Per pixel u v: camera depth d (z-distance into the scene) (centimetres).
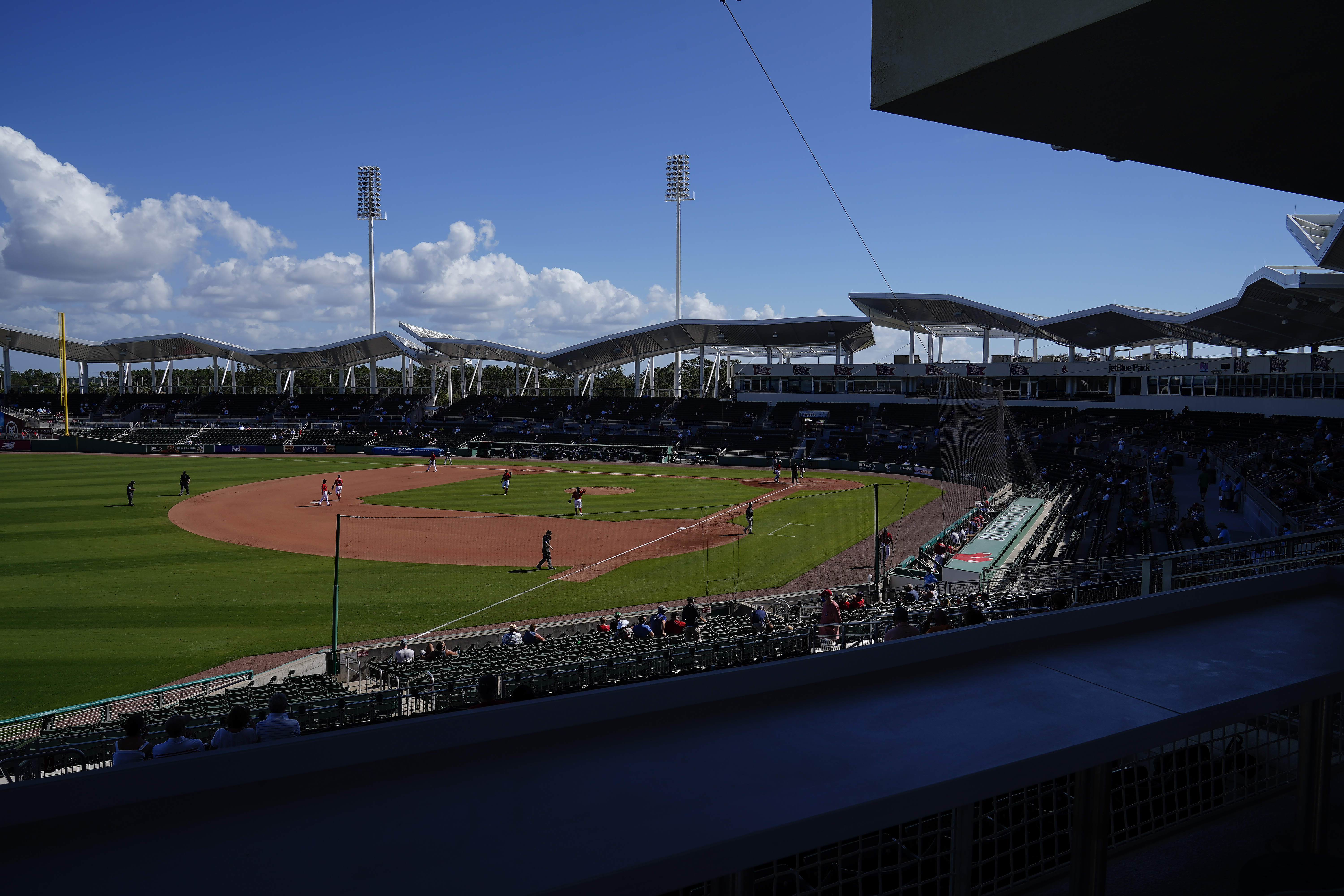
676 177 8788
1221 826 331
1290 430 3700
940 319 6900
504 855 194
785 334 7638
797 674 302
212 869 189
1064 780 294
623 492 4688
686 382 14412
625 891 188
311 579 2545
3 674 1703
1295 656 341
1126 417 5534
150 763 210
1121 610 384
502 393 13550
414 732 242
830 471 6059
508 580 2567
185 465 6191
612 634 1741
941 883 265
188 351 9481
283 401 9206
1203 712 281
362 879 185
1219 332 5159
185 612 2158
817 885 246
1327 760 316
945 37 293
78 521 3531
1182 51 267
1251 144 367
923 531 3322
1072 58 271
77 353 9275
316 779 229
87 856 194
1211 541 1988
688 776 235
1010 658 338
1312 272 3128
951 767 238
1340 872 284
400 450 7456
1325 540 648
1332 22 245
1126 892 287
